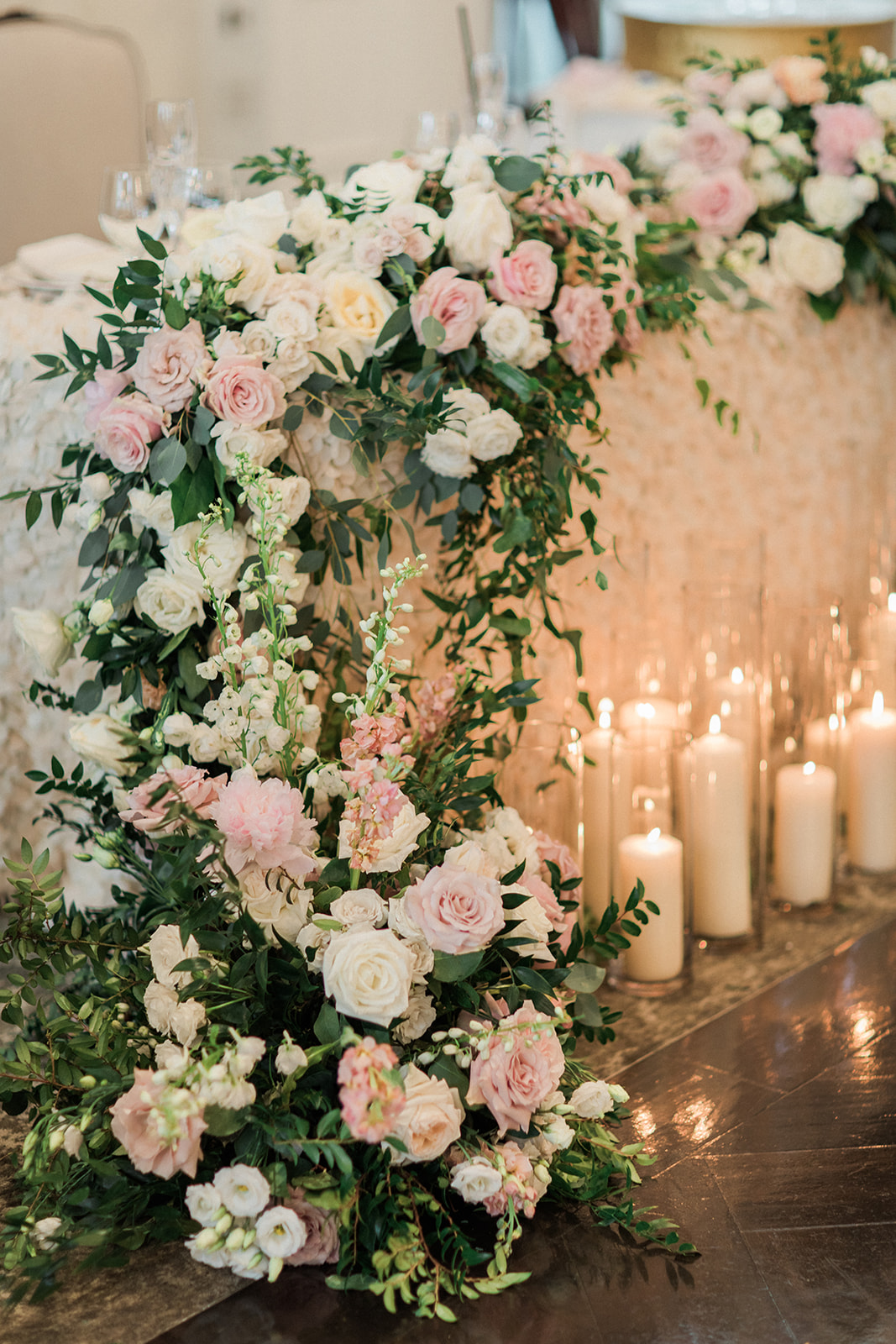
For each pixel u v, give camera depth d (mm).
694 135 1870
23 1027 1412
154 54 3717
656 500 1862
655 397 1821
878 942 1772
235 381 1356
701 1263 1198
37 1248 1158
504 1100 1166
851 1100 1431
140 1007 1288
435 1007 1259
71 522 1530
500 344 1465
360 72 4078
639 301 1636
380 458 1479
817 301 1958
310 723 1332
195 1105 1076
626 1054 1514
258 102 3836
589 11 5277
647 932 1612
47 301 1647
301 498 1431
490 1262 1158
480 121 1930
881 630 1987
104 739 1438
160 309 1435
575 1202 1277
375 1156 1172
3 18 2674
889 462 2107
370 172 1532
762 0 2139
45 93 2678
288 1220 1101
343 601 1571
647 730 1646
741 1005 1616
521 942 1247
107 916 1521
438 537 1624
